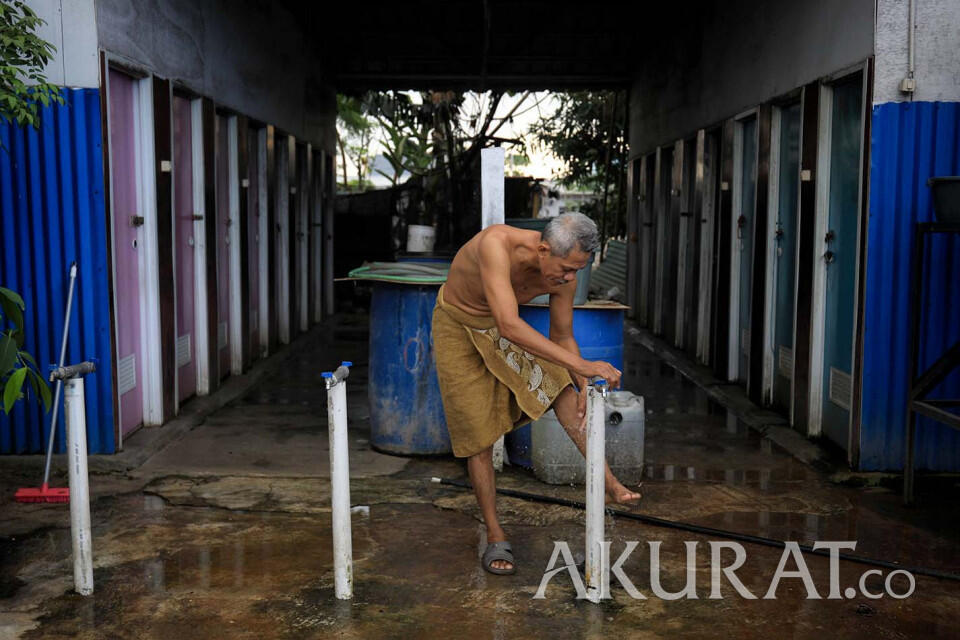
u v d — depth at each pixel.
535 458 4.77
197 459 5.17
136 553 3.75
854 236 5.09
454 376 3.56
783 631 3.09
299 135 10.39
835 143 5.39
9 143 4.82
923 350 4.79
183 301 6.45
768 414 6.36
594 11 12.23
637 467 4.70
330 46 12.44
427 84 13.23
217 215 7.38
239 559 3.70
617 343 4.93
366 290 13.83
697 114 8.66
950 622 3.17
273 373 8.16
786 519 4.24
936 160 4.68
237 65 7.65
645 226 11.35
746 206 7.31
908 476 4.44
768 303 6.53
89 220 4.88
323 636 3.03
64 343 4.72
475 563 3.67
